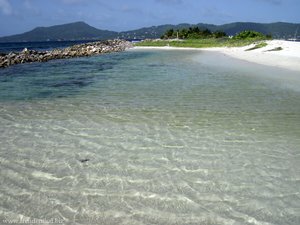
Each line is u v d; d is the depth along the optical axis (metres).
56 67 29.83
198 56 42.25
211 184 5.98
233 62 30.66
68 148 7.84
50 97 14.53
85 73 24.22
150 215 5.00
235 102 12.95
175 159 7.15
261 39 64.00
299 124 9.84
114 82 19.02
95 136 8.76
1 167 6.75
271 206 5.25
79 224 4.77
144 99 13.75
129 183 6.04
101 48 61.53
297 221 4.85
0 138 8.62
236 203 5.34
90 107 12.33
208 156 7.32
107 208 5.20
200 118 10.57
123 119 10.50
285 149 7.75
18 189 5.81
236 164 6.88
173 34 114.81
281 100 13.19
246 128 9.45
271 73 21.39
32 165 6.85
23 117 10.89
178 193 5.66
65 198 5.49
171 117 10.71
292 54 33.84
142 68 27.31
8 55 38.56
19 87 17.56
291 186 5.90
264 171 6.54
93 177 6.28
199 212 5.07
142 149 7.77
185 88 16.39
